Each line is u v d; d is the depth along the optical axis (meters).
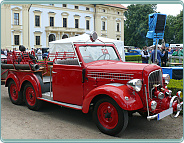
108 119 4.12
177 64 11.12
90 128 4.52
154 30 8.06
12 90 6.61
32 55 6.55
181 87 5.82
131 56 25.88
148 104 4.01
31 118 5.18
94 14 43.78
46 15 37.19
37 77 5.68
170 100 4.23
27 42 34.94
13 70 6.25
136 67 4.16
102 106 4.21
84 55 4.83
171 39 56.03
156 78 4.27
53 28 37.62
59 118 5.21
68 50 13.42
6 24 32.88
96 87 4.40
